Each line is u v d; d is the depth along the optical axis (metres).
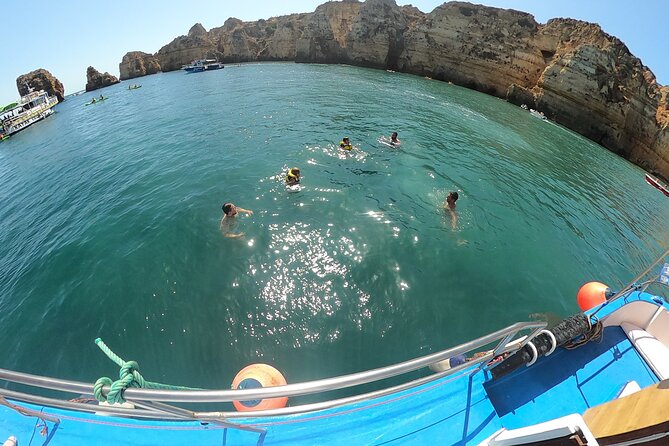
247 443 3.45
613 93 28.41
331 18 61.09
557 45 35.69
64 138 28.59
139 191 14.02
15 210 15.03
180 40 77.19
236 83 43.62
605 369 3.93
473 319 7.73
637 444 2.52
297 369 6.52
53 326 7.88
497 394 3.79
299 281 8.41
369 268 8.80
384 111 26.25
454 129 22.89
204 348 7.02
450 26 44.97
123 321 7.70
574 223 12.98
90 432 3.51
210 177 14.33
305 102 28.89
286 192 12.42
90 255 9.98
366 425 3.59
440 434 3.48
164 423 3.56
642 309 4.26
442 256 9.43
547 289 8.95
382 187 12.98
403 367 2.63
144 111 32.94
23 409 3.24
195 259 9.20
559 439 2.40
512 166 17.70
